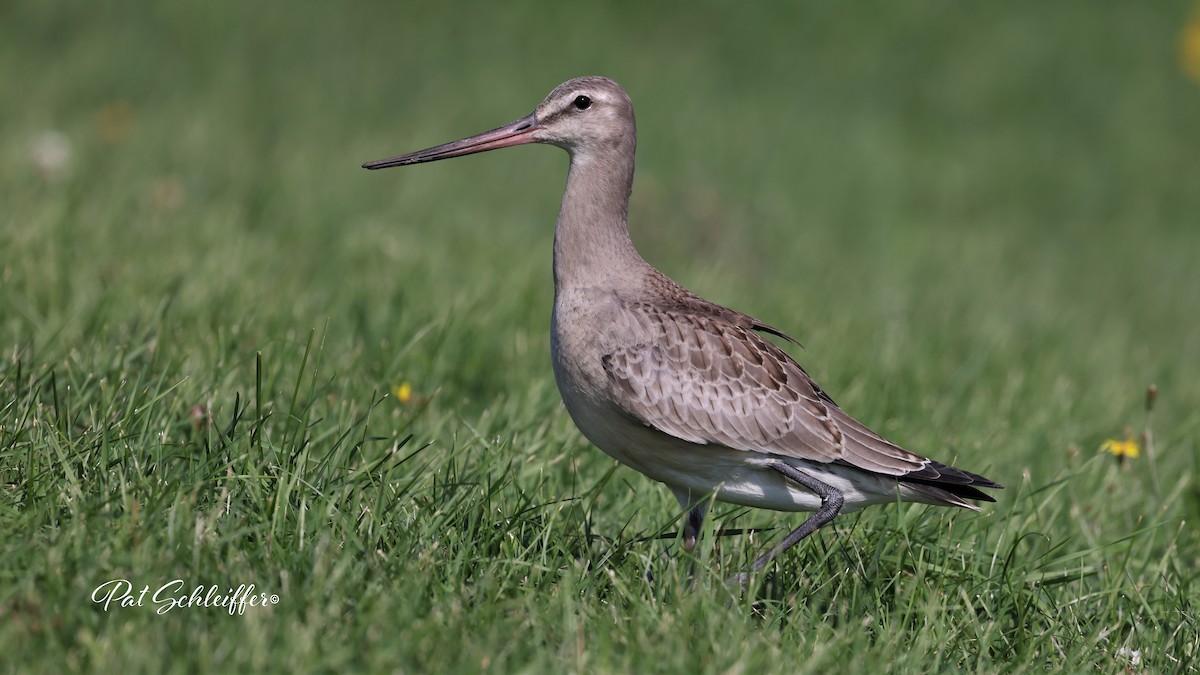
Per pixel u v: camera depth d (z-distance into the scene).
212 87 24.88
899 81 31.67
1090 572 9.29
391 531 8.05
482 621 7.09
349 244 15.38
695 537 9.05
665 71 29.64
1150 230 26.92
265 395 9.79
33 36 25.83
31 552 6.94
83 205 14.91
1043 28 34.75
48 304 11.12
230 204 17.03
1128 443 10.80
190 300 11.75
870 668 7.29
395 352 11.41
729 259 19.81
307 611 6.80
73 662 6.16
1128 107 32.03
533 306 13.54
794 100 29.83
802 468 9.02
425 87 26.84
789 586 8.66
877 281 19.97
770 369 9.05
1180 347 20.11
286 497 7.75
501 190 21.92
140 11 27.66
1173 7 36.44
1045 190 27.95
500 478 8.71
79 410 8.73
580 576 7.87
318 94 25.41
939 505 9.57
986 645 7.95
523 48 29.64
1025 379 14.40
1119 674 7.98
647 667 6.82
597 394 8.97
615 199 9.38
